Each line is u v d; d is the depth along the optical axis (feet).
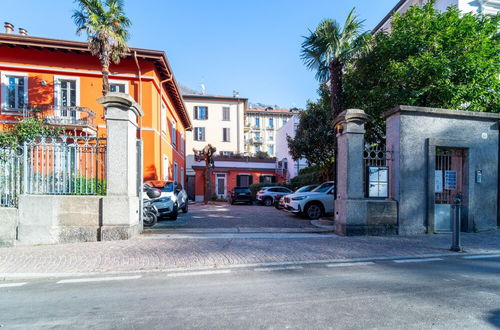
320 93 45.42
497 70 30.73
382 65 33.50
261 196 66.80
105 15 39.27
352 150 26.04
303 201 36.04
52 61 46.78
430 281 14.23
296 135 58.65
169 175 62.90
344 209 25.82
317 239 24.08
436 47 30.14
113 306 11.34
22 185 22.91
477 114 27.84
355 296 12.20
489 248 21.58
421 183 26.73
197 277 14.99
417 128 26.78
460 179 28.19
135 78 48.06
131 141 24.67
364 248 21.21
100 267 16.60
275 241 23.16
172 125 67.51
